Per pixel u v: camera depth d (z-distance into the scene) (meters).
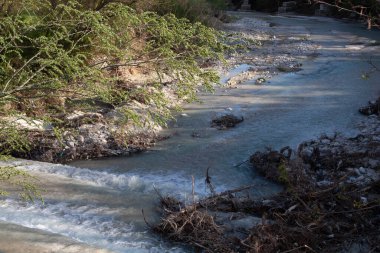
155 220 4.48
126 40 3.82
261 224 4.21
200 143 6.80
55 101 4.63
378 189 4.98
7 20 3.47
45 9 6.04
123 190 5.16
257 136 6.98
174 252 3.99
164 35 3.45
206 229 4.25
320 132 7.00
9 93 3.27
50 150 6.33
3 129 3.40
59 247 3.89
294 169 5.45
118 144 6.57
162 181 5.62
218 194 5.05
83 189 5.02
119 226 4.35
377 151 6.02
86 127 6.80
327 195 4.72
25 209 4.53
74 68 3.19
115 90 3.47
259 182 5.62
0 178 3.71
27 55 6.34
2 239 3.94
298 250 3.94
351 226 4.28
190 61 3.52
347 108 8.01
